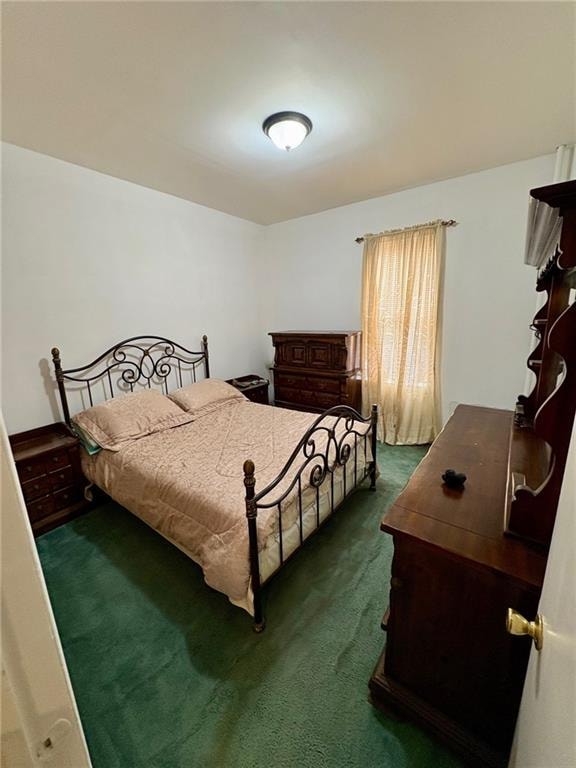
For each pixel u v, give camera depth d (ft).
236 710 3.92
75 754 1.28
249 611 4.78
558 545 1.91
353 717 3.82
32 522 7.23
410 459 10.29
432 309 10.32
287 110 6.08
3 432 1.06
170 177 9.04
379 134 7.00
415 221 10.34
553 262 4.13
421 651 3.51
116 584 5.82
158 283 10.43
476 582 2.99
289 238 13.41
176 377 11.33
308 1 3.94
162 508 5.91
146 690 4.17
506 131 6.97
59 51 4.56
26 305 7.73
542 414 2.77
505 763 3.15
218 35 4.38
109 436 7.71
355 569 6.00
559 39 4.52
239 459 6.79
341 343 11.09
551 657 1.62
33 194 7.61
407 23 4.27
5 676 1.08
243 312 13.62
